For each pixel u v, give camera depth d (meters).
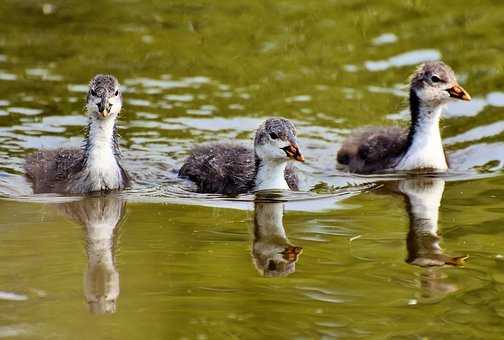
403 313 11.30
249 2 24.45
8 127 18.94
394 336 10.68
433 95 18.03
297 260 13.02
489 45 22.53
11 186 16.66
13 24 23.33
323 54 22.39
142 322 11.03
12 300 11.62
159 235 14.07
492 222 14.55
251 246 13.56
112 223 14.68
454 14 23.95
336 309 11.43
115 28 23.27
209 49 22.48
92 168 16.62
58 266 12.75
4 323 10.97
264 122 16.83
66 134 18.72
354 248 13.50
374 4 24.44
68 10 24.08
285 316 11.21
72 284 12.11
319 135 19.39
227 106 20.16
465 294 11.88
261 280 12.31
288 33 23.27
